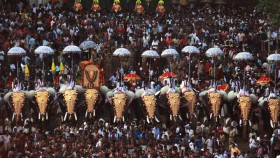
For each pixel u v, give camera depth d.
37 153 90.19
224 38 137.50
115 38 131.12
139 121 101.25
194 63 120.12
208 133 101.25
